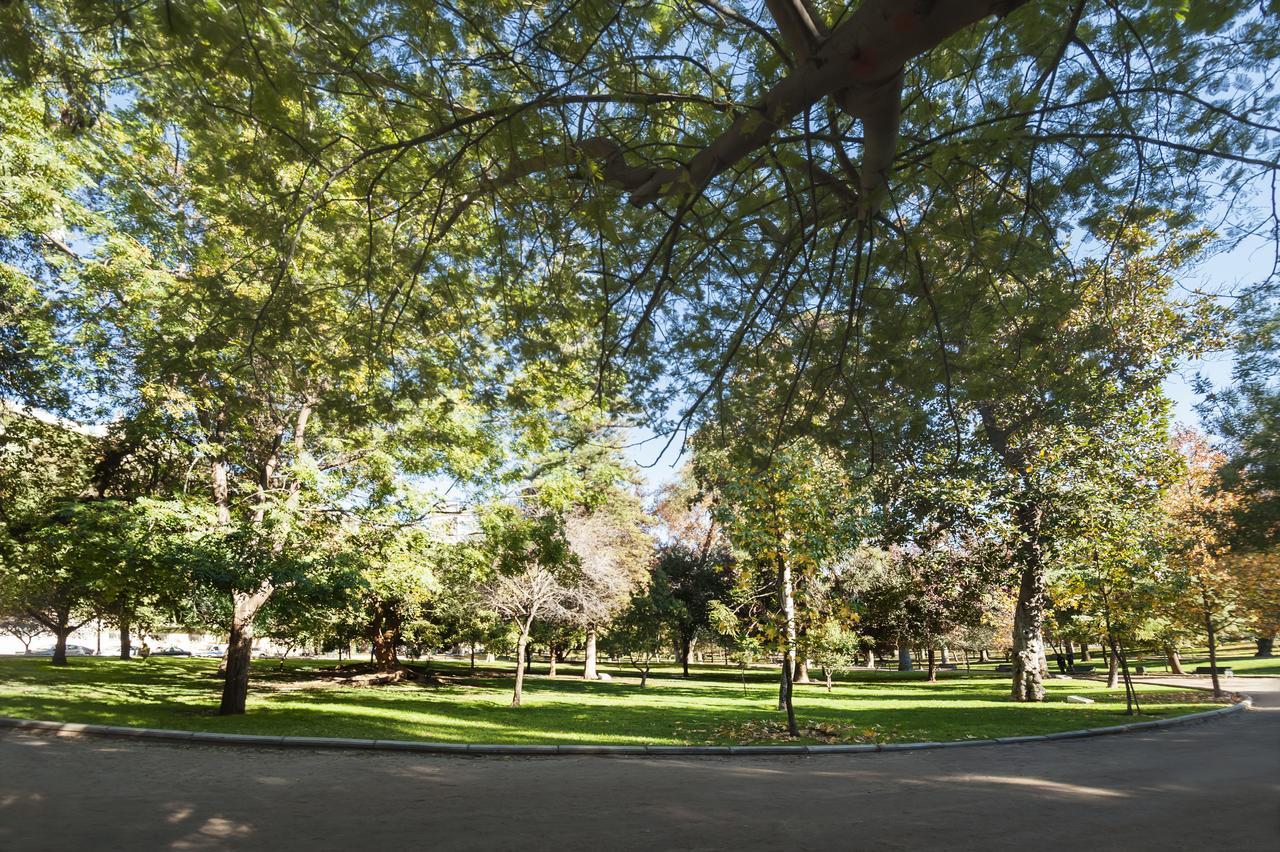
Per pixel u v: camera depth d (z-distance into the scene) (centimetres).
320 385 1551
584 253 870
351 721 1617
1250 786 911
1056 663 6050
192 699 2016
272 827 670
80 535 1555
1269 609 2333
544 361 1010
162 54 587
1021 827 696
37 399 1802
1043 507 2266
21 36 575
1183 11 528
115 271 1413
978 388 926
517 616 2452
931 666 4031
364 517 1738
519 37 602
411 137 740
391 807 773
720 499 1602
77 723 1322
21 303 1588
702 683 3766
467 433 1697
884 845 627
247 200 926
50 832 626
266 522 1560
